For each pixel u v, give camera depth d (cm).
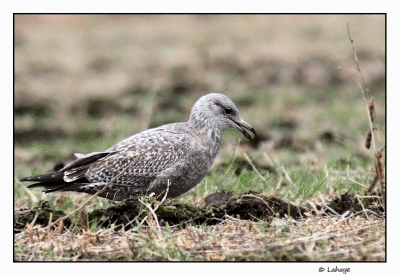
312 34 2594
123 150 912
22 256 762
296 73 2173
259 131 1659
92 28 2936
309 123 1733
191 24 2950
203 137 950
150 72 2248
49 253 762
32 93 2022
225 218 864
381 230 803
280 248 753
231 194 927
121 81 2134
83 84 2134
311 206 891
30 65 2336
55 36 2794
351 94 2036
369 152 1266
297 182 1004
